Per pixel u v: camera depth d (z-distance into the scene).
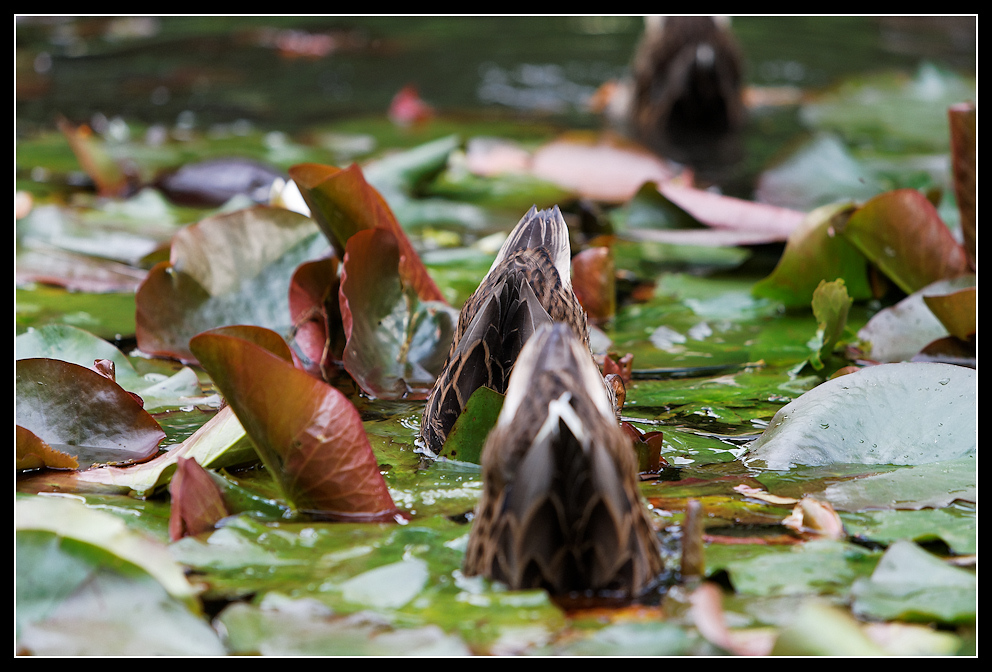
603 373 7.07
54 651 3.94
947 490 5.23
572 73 19.36
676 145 15.20
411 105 16.16
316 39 21.23
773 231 9.78
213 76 18.41
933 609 4.10
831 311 7.11
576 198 12.13
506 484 4.19
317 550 4.69
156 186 11.78
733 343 7.96
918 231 8.05
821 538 4.77
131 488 5.44
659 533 4.84
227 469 5.72
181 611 4.08
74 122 15.07
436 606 4.16
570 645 3.89
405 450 6.05
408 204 11.38
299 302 7.55
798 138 11.95
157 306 7.57
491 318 5.97
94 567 4.17
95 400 6.03
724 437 6.19
